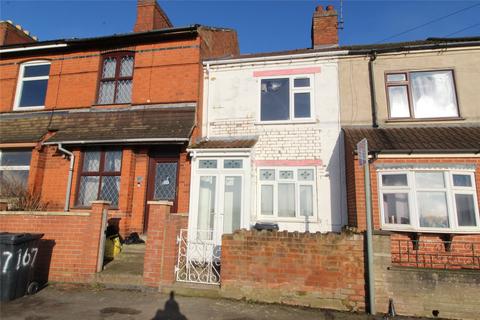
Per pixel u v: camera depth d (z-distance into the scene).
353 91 9.68
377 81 9.64
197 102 9.94
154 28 11.69
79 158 9.91
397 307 5.15
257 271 5.63
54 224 6.70
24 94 11.52
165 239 6.17
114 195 9.66
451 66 9.39
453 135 8.21
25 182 10.13
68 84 11.00
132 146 9.68
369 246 5.26
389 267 5.29
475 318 4.99
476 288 5.07
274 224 8.46
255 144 9.38
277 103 10.11
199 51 10.32
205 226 8.48
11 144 10.00
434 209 7.41
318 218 8.95
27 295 5.77
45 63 11.55
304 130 9.62
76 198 9.71
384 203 7.66
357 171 7.74
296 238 5.58
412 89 9.54
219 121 10.22
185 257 6.68
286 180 9.38
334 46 11.25
